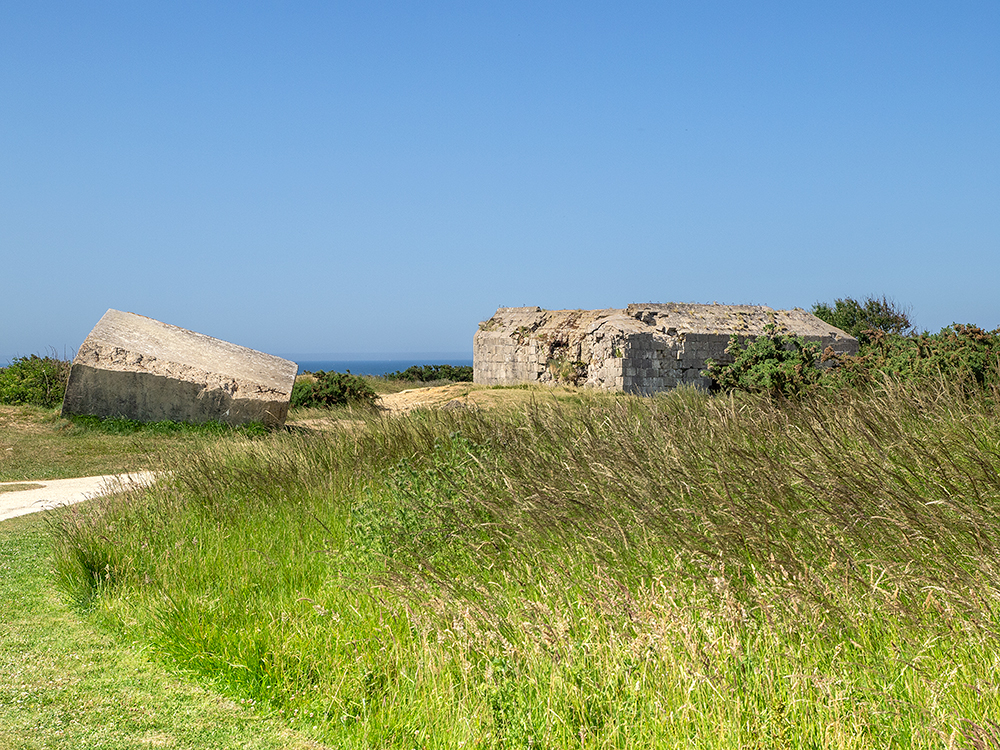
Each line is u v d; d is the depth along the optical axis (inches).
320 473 381.1
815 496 209.5
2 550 356.8
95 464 646.5
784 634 168.4
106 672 207.3
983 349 462.6
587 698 162.4
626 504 236.5
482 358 1501.0
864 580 178.1
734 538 201.0
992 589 163.0
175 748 164.2
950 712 138.5
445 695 174.6
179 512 345.1
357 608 225.9
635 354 1195.3
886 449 235.5
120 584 275.4
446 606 203.9
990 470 208.2
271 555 286.8
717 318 1333.7
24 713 177.9
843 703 144.6
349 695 184.5
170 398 748.6
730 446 259.9
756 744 140.3
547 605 198.7
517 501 249.9
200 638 217.9
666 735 149.3
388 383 1531.7
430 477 310.8
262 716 181.9
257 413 754.8
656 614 181.3
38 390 840.3
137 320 856.9
